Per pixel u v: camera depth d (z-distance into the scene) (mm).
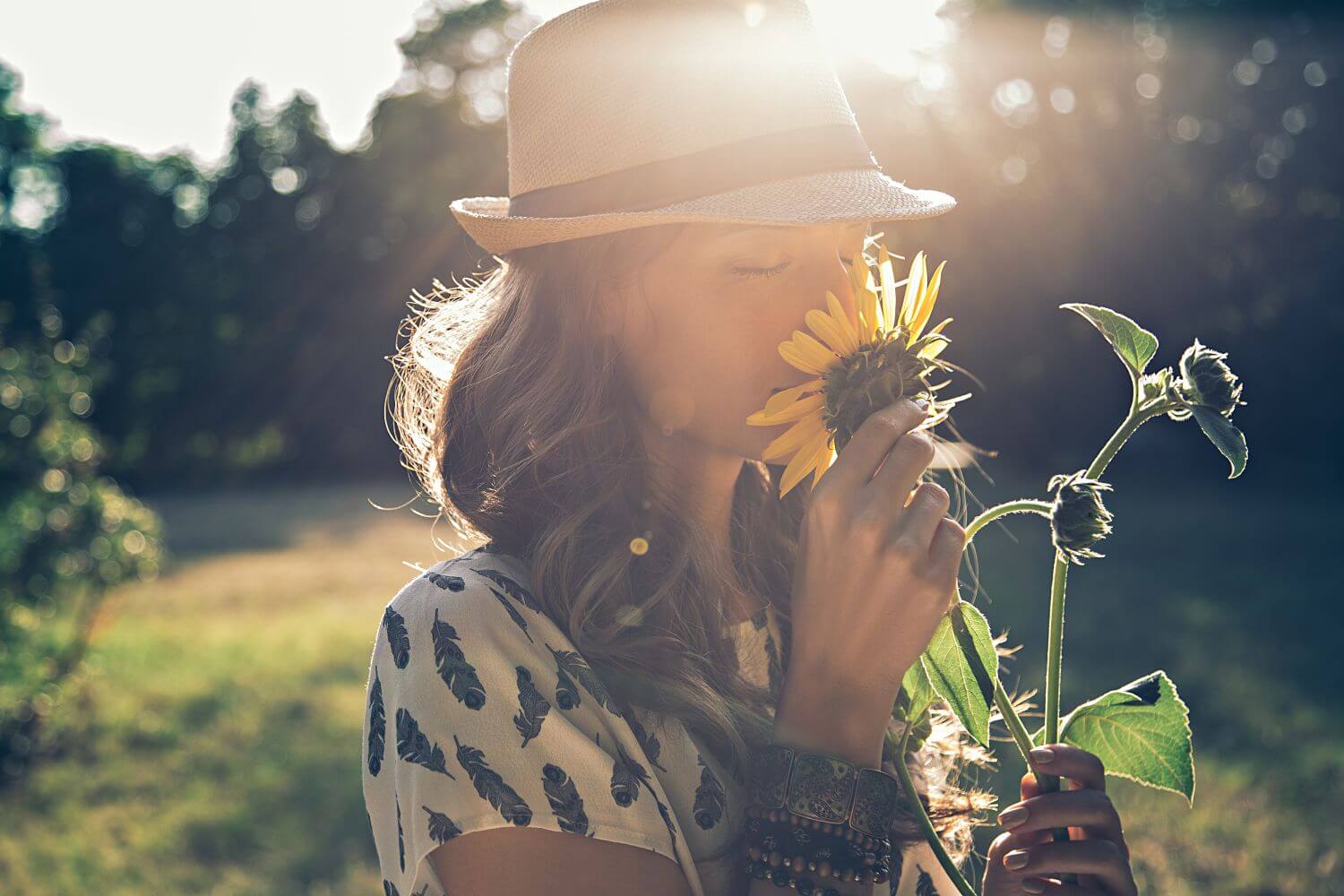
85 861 4852
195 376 32656
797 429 1037
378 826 1032
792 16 1082
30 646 6969
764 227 1026
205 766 6172
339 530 18500
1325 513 16047
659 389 1105
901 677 1015
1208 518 15680
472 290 1345
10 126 35469
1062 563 1032
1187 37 23688
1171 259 22891
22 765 6258
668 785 1048
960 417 23109
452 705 977
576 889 952
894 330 1049
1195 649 7711
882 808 1005
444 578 1045
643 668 1063
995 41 24359
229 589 12523
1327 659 7402
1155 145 23672
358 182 33844
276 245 34156
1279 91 23094
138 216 35250
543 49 1118
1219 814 4863
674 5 1063
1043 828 1027
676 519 1146
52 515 7031
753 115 1044
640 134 1062
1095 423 22578
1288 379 21344
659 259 1063
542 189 1129
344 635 9688
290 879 4629
